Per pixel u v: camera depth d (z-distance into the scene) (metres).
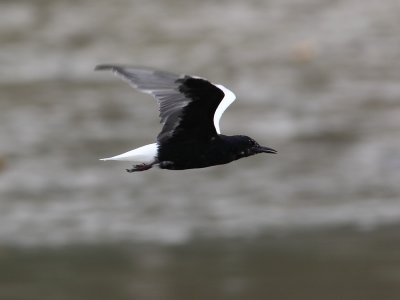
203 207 19.33
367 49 25.91
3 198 19.80
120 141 22.05
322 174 20.52
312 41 26.28
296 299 15.56
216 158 11.05
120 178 20.45
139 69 9.95
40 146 21.86
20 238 18.38
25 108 23.83
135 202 19.59
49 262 17.39
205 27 27.23
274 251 17.45
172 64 25.95
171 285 16.11
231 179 20.31
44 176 20.59
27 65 26.25
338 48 26.03
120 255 17.59
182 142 10.71
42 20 28.12
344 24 27.05
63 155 21.47
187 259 17.23
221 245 17.88
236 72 25.31
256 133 22.36
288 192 19.83
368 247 17.44
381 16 27.22
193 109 10.42
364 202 19.34
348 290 15.66
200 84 10.05
